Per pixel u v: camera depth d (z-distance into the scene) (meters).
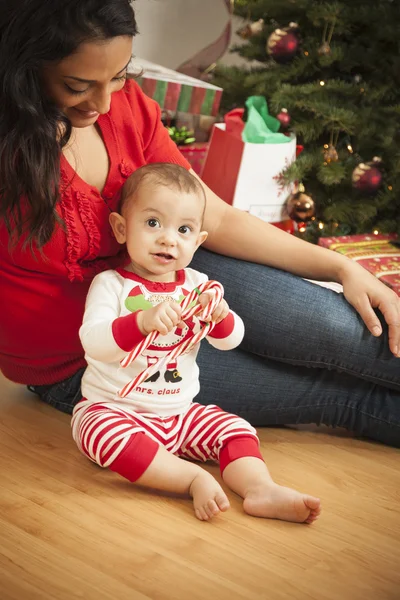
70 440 1.62
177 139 2.87
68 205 1.48
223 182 2.68
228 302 1.66
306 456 1.64
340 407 1.68
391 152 2.68
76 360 1.62
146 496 1.43
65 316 1.56
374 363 1.63
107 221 1.53
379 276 2.17
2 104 1.28
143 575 1.20
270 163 2.64
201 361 1.66
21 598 1.12
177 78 2.95
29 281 1.53
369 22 2.69
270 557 1.28
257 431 1.73
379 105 2.74
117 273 1.51
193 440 1.52
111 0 1.20
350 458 1.65
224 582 1.20
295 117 2.80
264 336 1.64
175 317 1.35
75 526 1.32
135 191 1.48
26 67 1.22
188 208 1.47
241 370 1.67
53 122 1.29
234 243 1.70
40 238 1.42
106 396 1.46
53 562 1.21
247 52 2.93
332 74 2.83
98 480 1.48
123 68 1.27
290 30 2.70
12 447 1.57
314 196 2.81
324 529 1.38
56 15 1.18
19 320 1.57
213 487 1.38
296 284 1.66
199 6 3.55
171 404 1.49
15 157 1.31
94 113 1.35
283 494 1.38
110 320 1.42
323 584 1.22
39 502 1.38
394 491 1.53
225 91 3.07
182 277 1.53
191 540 1.31
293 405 1.69
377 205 2.68
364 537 1.36
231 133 2.73
